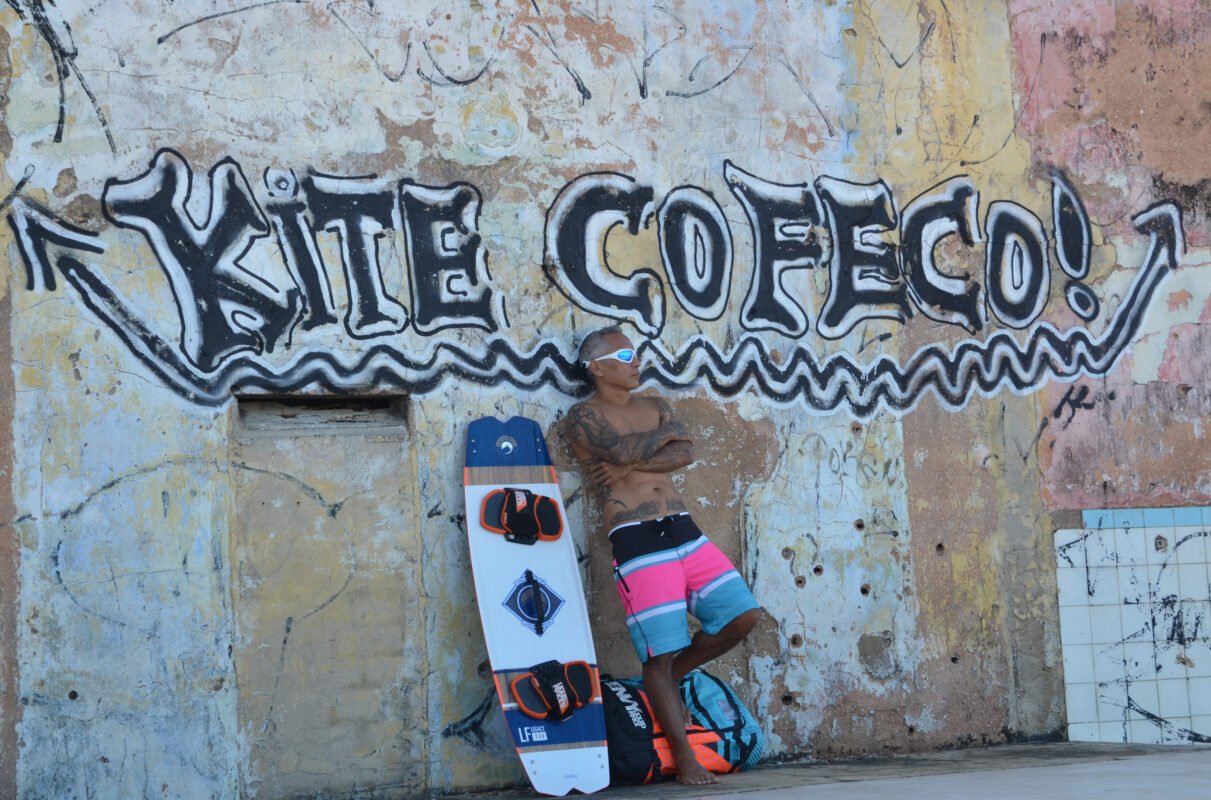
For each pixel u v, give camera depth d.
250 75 5.33
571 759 5.17
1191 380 6.82
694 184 6.05
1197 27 6.95
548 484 5.55
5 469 4.85
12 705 4.77
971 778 5.15
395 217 5.51
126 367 5.05
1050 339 6.58
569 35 5.89
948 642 6.27
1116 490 6.62
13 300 4.92
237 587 5.13
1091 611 6.52
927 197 6.44
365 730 5.26
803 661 6.00
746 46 6.21
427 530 5.43
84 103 5.07
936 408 6.36
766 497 6.02
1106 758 5.77
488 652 5.23
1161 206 6.84
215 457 5.14
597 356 5.56
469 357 5.58
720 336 6.02
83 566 4.92
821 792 4.82
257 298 5.26
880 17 6.45
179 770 4.96
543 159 5.79
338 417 5.46
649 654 5.29
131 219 5.11
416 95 5.59
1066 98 6.72
